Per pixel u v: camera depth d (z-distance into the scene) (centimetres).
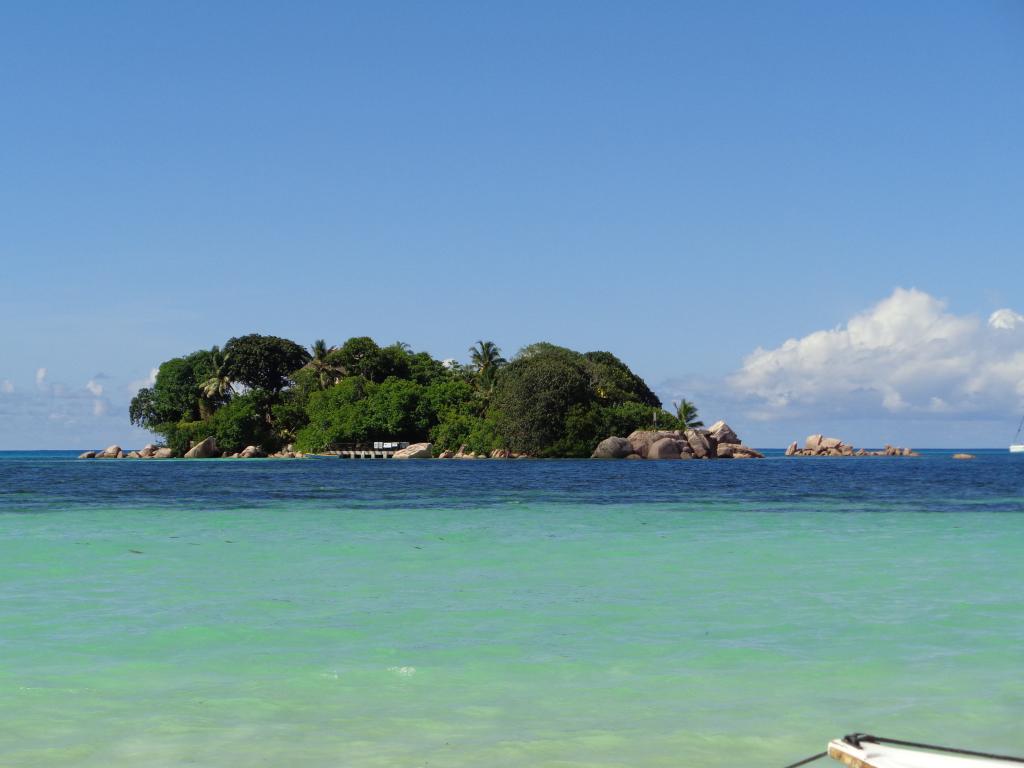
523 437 11156
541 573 1812
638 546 2250
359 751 804
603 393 12238
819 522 2925
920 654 1157
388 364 13725
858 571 1845
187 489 4878
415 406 12425
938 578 1759
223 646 1190
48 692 980
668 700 961
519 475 6750
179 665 1095
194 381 14288
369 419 12281
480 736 846
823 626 1320
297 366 14262
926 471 8662
